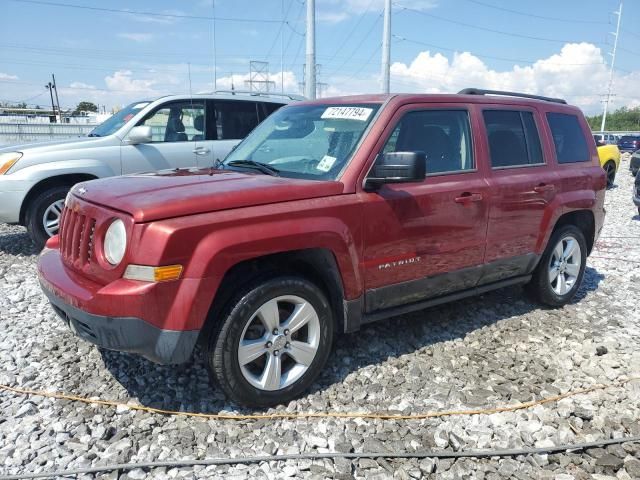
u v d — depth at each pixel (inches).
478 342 171.9
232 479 106.5
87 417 125.0
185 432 120.2
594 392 143.6
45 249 153.9
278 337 129.0
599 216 213.9
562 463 115.5
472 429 125.8
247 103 328.2
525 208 177.5
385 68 784.3
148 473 107.2
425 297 160.9
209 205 117.7
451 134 163.6
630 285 236.5
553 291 200.4
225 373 122.1
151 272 110.7
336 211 133.0
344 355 158.7
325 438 120.3
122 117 305.1
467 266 166.1
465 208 159.8
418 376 148.8
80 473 105.7
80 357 153.6
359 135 145.9
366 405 134.0
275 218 123.3
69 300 119.8
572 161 202.5
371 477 108.9
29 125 855.1
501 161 175.6
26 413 125.6
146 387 138.4
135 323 111.2
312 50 679.1
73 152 271.1
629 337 179.6
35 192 265.4
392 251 145.7
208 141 311.6
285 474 108.4
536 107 192.7
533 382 147.8
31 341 163.5
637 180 395.2
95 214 122.6
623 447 120.3
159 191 123.4
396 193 144.8
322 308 135.1
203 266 113.7
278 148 161.9
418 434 122.9
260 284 123.6
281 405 132.6
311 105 173.5
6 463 108.3
